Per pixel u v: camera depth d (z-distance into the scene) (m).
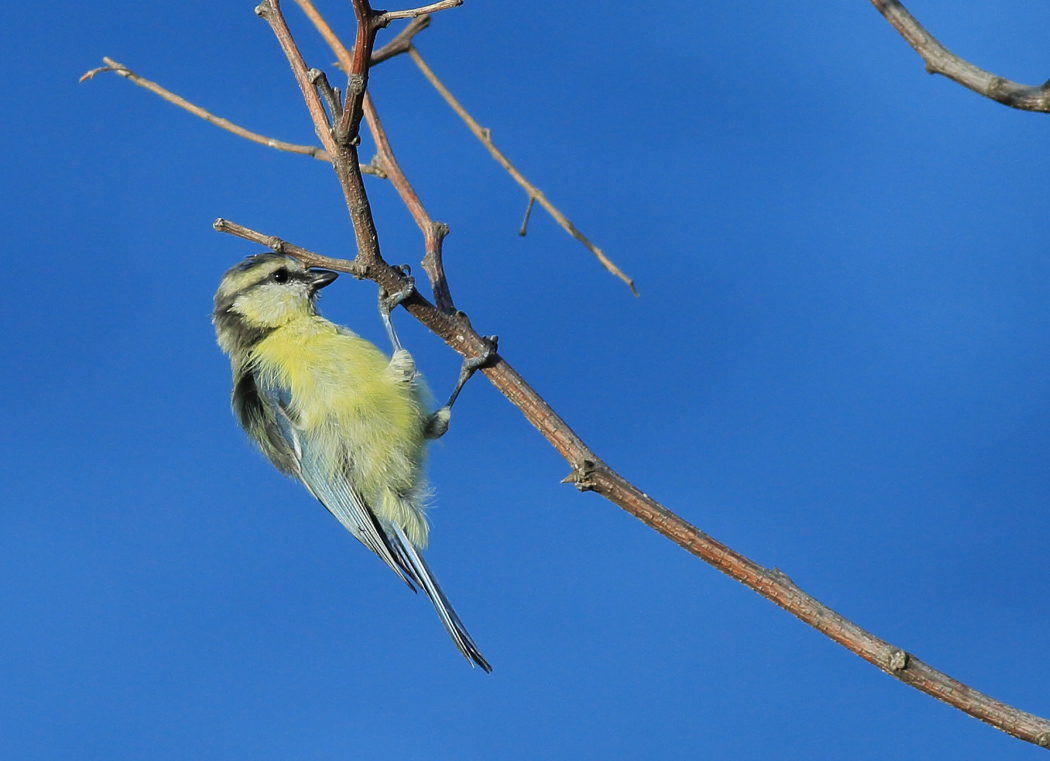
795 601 5.76
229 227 5.96
